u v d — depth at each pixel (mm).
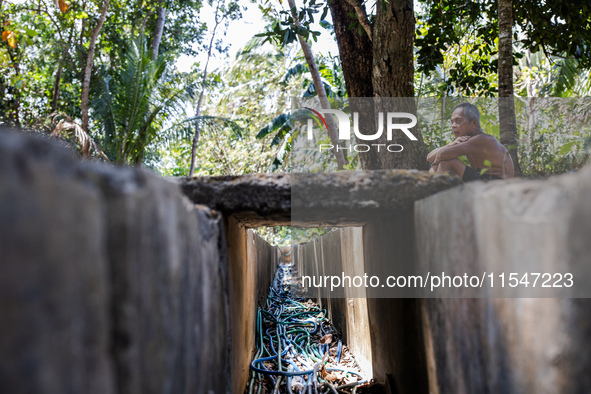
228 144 14672
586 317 932
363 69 4613
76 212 728
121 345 838
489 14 5668
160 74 9219
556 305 1010
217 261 1825
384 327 2635
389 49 4148
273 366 3926
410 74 4207
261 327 5016
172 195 1118
